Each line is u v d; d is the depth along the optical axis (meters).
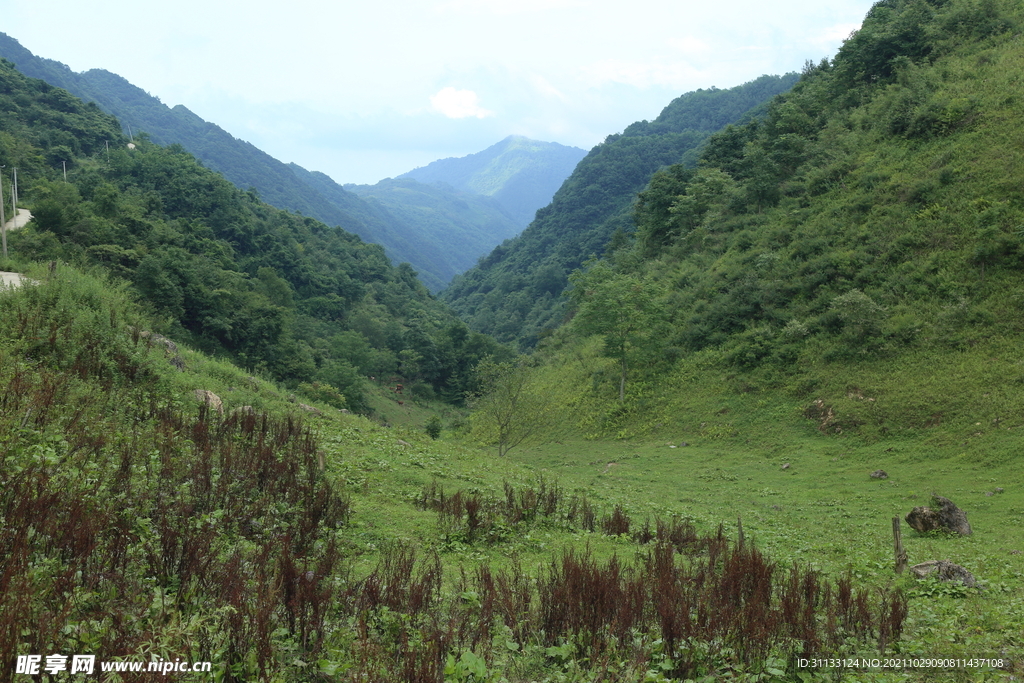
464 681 6.35
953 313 36.50
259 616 6.19
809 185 55.53
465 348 107.94
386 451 19.69
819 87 73.25
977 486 25.08
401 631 7.05
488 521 13.40
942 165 46.59
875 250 43.84
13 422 11.34
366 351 97.56
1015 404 29.91
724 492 28.08
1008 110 47.81
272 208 162.25
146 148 148.12
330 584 7.70
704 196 71.06
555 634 7.77
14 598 5.71
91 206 78.38
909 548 17.09
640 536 15.02
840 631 8.73
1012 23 59.94
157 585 7.18
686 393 43.78
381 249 172.25
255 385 23.59
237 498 10.98
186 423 15.23
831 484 28.36
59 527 7.34
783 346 42.00
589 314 48.12
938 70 58.28
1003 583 12.84
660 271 66.06
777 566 13.16
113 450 11.80
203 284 70.62
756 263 50.53
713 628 7.92
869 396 35.28
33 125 124.88
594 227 171.62
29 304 18.83
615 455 38.47
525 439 46.09
